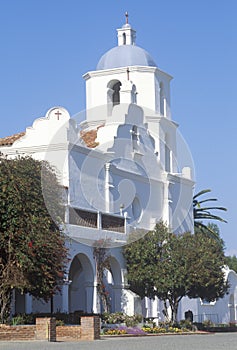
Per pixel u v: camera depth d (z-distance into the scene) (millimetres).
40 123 40719
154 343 25531
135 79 50906
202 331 43469
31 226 30344
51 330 26891
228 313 57781
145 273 41625
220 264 43812
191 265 42125
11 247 29797
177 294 42656
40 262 30203
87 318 28312
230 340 28344
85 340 27812
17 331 27000
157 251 42188
